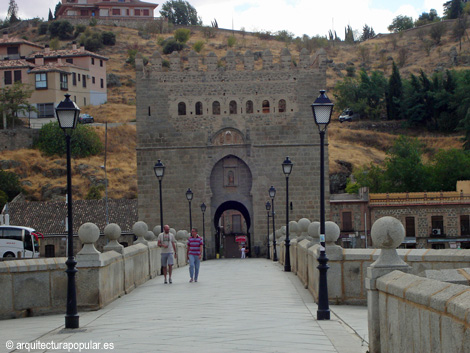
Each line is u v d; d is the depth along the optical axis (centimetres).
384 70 18700
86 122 13050
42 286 2030
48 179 11281
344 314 1775
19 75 13100
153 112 6406
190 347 1333
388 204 8106
